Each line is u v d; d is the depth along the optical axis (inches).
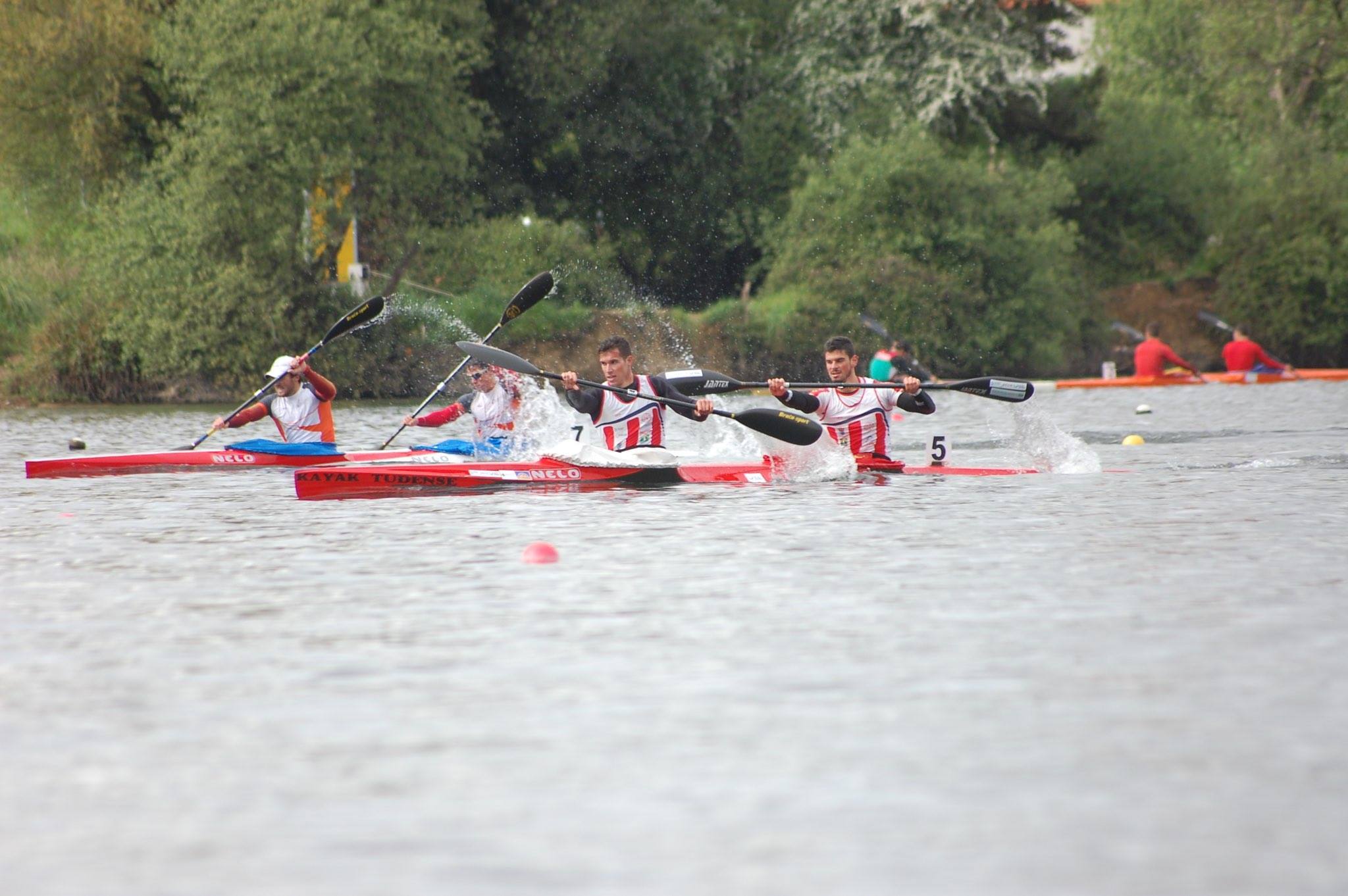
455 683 970.7
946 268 6894.7
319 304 5561.0
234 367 5418.3
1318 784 755.4
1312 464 2444.6
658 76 7495.1
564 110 7337.6
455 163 5890.8
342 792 759.7
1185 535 1585.9
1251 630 1101.1
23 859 678.5
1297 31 7337.6
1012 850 674.8
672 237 7780.5
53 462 2406.5
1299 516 1744.6
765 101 7765.8
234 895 634.2
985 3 7800.2
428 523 1753.2
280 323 5388.8
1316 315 7549.2
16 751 835.4
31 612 1225.4
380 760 810.2
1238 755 802.8
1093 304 7628.0
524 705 917.8
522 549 1533.0
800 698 927.0
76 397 5447.8
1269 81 7647.6
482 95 7199.8
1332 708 890.1
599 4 7229.3
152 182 5398.6
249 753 825.5
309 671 1006.4
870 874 648.4
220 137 5201.8
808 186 6978.4
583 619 1165.7
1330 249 7357.3
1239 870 648.4
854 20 7721.5
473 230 6274.6
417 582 1341.0
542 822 714.2
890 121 7377.0
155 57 5502.0
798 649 1057.5
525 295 2667.3
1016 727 860.6
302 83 5251.0
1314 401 4471.0
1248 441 2967.5
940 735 845.8
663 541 1577.3
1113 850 673.0
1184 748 816.9
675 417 3865.7
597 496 2016.5
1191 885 633.0
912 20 7583.7
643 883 641.0
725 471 2192.4
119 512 1915.6
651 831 701.3
